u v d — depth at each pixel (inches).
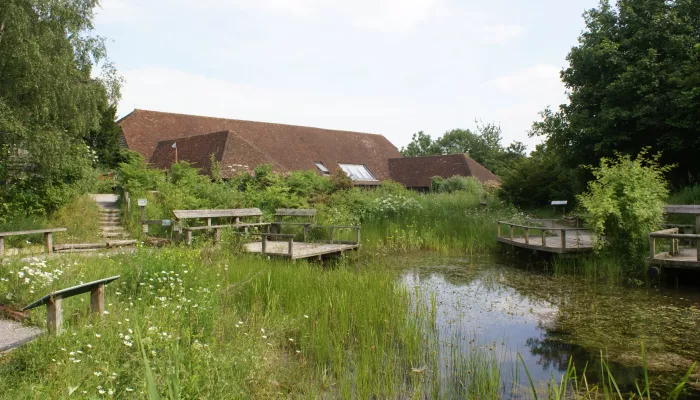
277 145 1445.6
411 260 615.5
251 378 191.6
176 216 549.0
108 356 186.5
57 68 628.7
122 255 402.0
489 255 657.0
